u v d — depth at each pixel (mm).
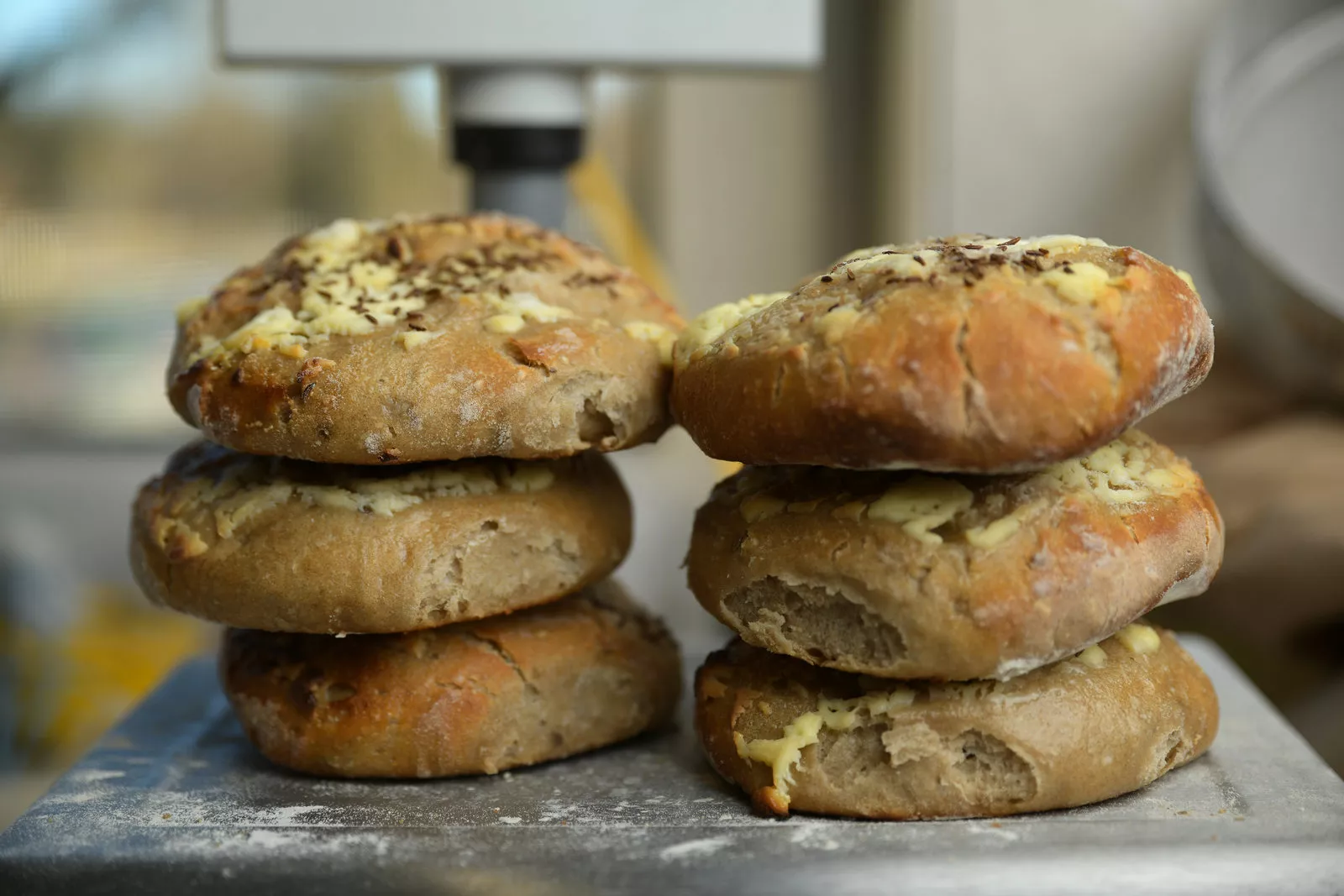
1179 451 796
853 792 488
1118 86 916
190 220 1023
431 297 513
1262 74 847
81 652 914
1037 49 917
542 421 496
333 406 487
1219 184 770
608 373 504
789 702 501
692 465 973
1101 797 491
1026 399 451
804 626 490
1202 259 802
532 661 526
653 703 551
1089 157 923
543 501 518
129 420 1026
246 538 505
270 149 1021
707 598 505
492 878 459
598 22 656
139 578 529
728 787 513
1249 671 725
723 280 1072
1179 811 489
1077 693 489
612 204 977
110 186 1014
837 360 460
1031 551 471
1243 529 707
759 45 664
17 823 491
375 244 541
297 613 499
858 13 1048
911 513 478
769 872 458
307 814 497
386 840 478
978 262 475
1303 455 735
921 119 960
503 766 524
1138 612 481
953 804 485
